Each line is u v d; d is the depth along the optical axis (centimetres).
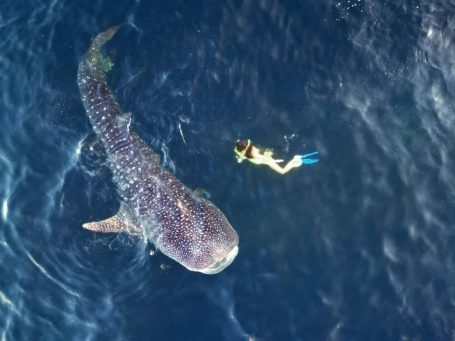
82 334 958
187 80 1081
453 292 937
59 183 1039
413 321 926
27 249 1004
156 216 952
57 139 1062
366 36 1073
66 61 1100
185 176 1027
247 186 1018
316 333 931
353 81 1055
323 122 1039
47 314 967
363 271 959
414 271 952
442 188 988
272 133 1041
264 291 961
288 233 991
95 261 995
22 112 1085
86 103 1022
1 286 983
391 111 1034
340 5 1091
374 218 984
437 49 1056
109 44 1095
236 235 951
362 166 1010
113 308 970
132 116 1060
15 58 1115
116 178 995
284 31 1093
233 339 938
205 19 1109
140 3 1122
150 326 958
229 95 1070
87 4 1126
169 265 982
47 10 1138
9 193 1038
